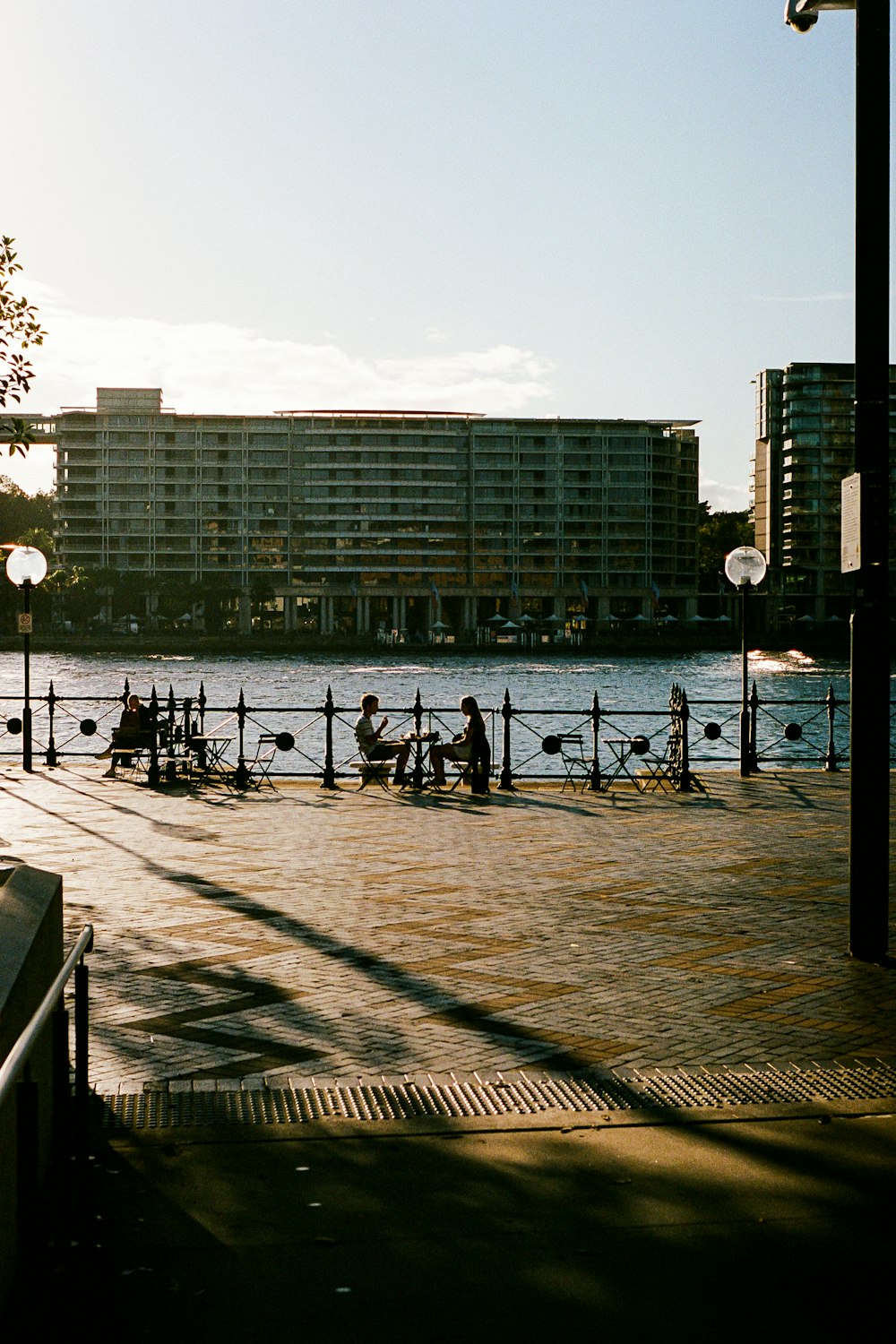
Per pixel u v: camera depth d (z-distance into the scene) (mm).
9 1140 3982
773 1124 5746
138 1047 7027
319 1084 6371
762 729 52219
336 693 90375
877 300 8578
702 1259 4418
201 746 22281
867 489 8734
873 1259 4414
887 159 8531
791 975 8734
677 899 11516
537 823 16922
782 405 193500
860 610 8992
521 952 9352
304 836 15531
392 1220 4727
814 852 14352
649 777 21438
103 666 142500
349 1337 3928
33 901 5355
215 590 195000
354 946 9508
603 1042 7160
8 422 11508
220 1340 3908
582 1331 3957
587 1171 5188
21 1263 3887
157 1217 4754
